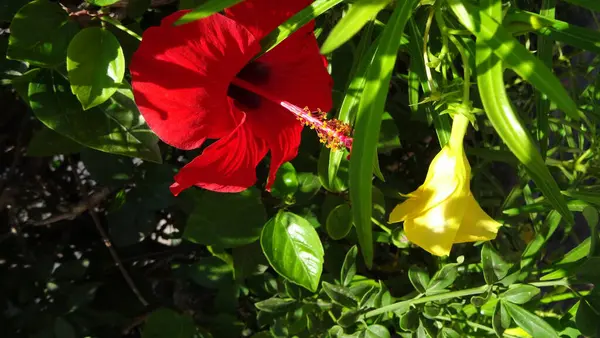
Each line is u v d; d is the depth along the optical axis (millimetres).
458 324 456
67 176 594
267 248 463
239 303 558
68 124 394
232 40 365
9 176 554
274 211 513
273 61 411
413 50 418
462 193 381
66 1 415
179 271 562
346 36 338
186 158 560
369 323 468
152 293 583
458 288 483
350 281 465
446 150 380
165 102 363
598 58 540
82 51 374
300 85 416
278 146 411
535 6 525
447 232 385
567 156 646
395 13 344
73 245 591
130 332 624
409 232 393
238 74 409
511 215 526
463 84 374
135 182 522
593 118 497
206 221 479
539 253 479
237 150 392
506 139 340
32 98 391
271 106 414
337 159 428
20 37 379
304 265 464
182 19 340
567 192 442
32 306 533
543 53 425
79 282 555
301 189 495
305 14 365
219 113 375
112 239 558
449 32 367
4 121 546
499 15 349
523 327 415
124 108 399
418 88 456
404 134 568
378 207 503
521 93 585
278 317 492
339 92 493
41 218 574
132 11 413
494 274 421
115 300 575
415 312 445
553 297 458
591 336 408
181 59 361
